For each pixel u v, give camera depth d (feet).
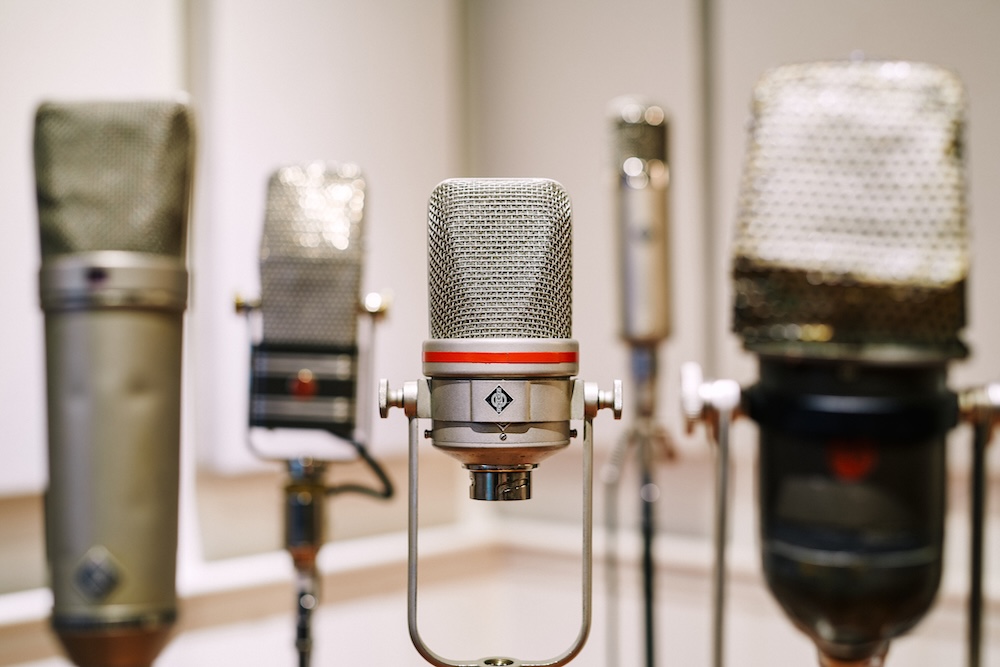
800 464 2.01
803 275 1.97
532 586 5.14
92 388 2.34
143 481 2.36
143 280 2.36
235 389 4.17
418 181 4.96
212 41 4.19
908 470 1.98
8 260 3.63
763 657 4.31
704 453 4.55
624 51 4.87
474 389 2.07
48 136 2.44
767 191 1.98
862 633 2.02
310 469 2.82
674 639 4.58
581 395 2.12
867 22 4.07
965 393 2.12
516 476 2.14
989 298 3.75
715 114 4.54
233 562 4.29
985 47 3.75
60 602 2.35
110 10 3.91
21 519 3.70
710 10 4.56
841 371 1.98
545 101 5.18
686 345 4.60
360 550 4.65
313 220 2.83
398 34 4.89
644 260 3.54
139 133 2.44
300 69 4.47
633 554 4.69
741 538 4.39
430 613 4.92
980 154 3.76
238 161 4.24
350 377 2.82
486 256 2.16
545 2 5.19
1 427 3.59
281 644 4.34
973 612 2.18
